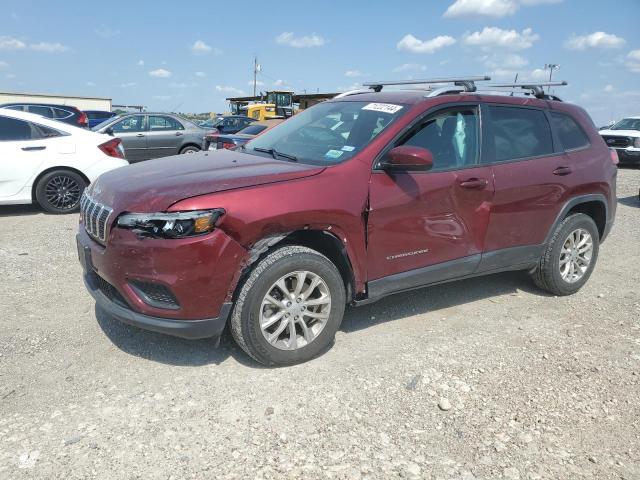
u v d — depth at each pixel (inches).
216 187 127.1
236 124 876.6
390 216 145.6
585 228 195.2
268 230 127.9
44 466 101.3
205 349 146.5
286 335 139.6
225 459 105.0
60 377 131.0
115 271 127.2
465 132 165.2
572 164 188.2
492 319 174.9
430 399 127.3
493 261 173.0
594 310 185.6
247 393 127.0
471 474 103.3
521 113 181.2
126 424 114.3
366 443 111.0
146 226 121.8
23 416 115.6
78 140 316.8
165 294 125.6
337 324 144.1
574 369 143.8
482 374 139.6
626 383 137.5
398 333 161.5
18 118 305.1
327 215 134.7
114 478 99.0
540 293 199.9
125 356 141.6
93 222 137.0
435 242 156.5
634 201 410.9
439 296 192.7
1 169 297.6
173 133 570.3
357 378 135.1
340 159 146.3
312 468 103.1
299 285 135.8
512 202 170.7
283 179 133.8
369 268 146.6
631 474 105.0
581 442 114.0
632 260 248.4
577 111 201.2
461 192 158.2
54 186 312.2
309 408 121.9
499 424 118.9
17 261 216.1
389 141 149.5
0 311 166.1
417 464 105.3
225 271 125.0
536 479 102.7
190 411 119.5
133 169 152.9
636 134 637.9
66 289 186.1
